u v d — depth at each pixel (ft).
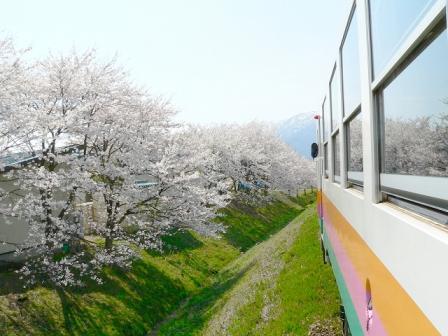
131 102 62.18
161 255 72.28
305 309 30.55
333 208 21.01
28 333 42.34
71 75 53.78
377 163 9.10
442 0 4.57
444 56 5.00
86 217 63.77
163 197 60.13
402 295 6.41
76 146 57.21
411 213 6.79
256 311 36.94
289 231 70.28
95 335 45.50
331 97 21.22
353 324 12.97
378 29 8.46
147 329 50.26
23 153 48.93
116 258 53.42
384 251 7.85
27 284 50.01
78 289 52.26
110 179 57.88
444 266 4.48
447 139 5.13
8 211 46.73
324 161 28.60
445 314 4.46
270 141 181.57
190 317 50.57
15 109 43.75
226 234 98.32
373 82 9.07
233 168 128.26
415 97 6.35
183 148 70.23
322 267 35.91
